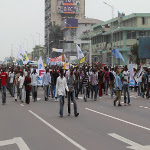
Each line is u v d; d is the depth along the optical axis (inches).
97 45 3479.3
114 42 2792.8
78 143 355.9
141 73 1013.8
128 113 621.6
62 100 573.9
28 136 399.5
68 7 5442.9
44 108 710.5
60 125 482.0
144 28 2711.6
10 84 1034.1
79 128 454.9
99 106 745.6
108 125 480.1
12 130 442.9
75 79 943.7
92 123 500.1
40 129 449.1
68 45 4530.0
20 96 897.5
